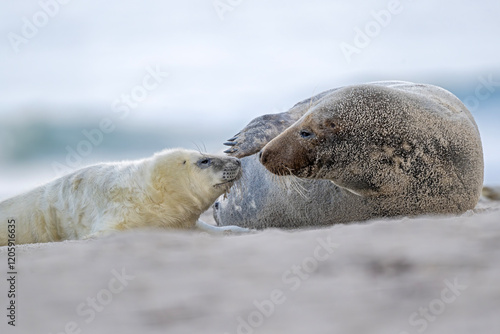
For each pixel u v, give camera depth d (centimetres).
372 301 972
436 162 2194
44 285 1210
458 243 1267
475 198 2334
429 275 1067
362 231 1497
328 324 897
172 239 1595
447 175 2214
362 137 2147
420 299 960
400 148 2159
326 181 2444
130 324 966
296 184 2536
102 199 2473
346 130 2147
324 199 2467
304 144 2173
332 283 1080
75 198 2508
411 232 1433
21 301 1123
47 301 1111
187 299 1059
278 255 1311
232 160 2541
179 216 2523
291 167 2197
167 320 970
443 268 1098
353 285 1056
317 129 2164
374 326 873
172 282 1164
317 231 1627
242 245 1459
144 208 2459
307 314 945
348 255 1241
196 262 1305
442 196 2239
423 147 2172
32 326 995
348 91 2216
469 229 1414
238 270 1219
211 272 1217
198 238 1612
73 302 1094
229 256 1341
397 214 2292
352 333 854
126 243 1561
